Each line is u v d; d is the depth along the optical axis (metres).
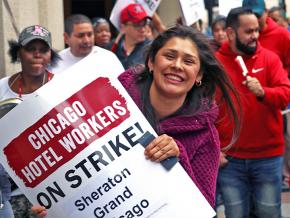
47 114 3.12
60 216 3.14
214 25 7.41
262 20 6.37
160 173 3.10
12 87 5.00
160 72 3.16
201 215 3.10
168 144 3.08
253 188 5.71
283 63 6.46
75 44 6.36
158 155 3.07
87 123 3.11
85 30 6.34
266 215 5.69
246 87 5.48
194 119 3.20
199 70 3.27
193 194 3.10
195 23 7.41
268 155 5.59
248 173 5.64
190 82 3.17
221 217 6.84
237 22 5.46
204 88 3.37
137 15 6.70
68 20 6.41
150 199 3.09
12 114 3.14
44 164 3.13
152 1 7.77
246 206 5.72
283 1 11.58
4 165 3.17
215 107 3.30
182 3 7.32
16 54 5.00
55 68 6.04
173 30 3.21
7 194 4.21
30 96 3.12
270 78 5.51
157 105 3.23
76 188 3.11
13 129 3.14
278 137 5.61
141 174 3.10
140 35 6.76
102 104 3.12
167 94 3.18
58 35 8.05
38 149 3.13
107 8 12.98
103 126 3.11
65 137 3.11
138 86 3.29
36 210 3.13
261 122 5.52
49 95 3.13
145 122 3.12
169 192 3.10
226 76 3.39
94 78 3.13
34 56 4.93
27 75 4.99
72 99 3.12
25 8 7.27
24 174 3.15
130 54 6.78
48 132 3.12
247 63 5.52
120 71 3.39
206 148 3.23
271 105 5.41
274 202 5.65
